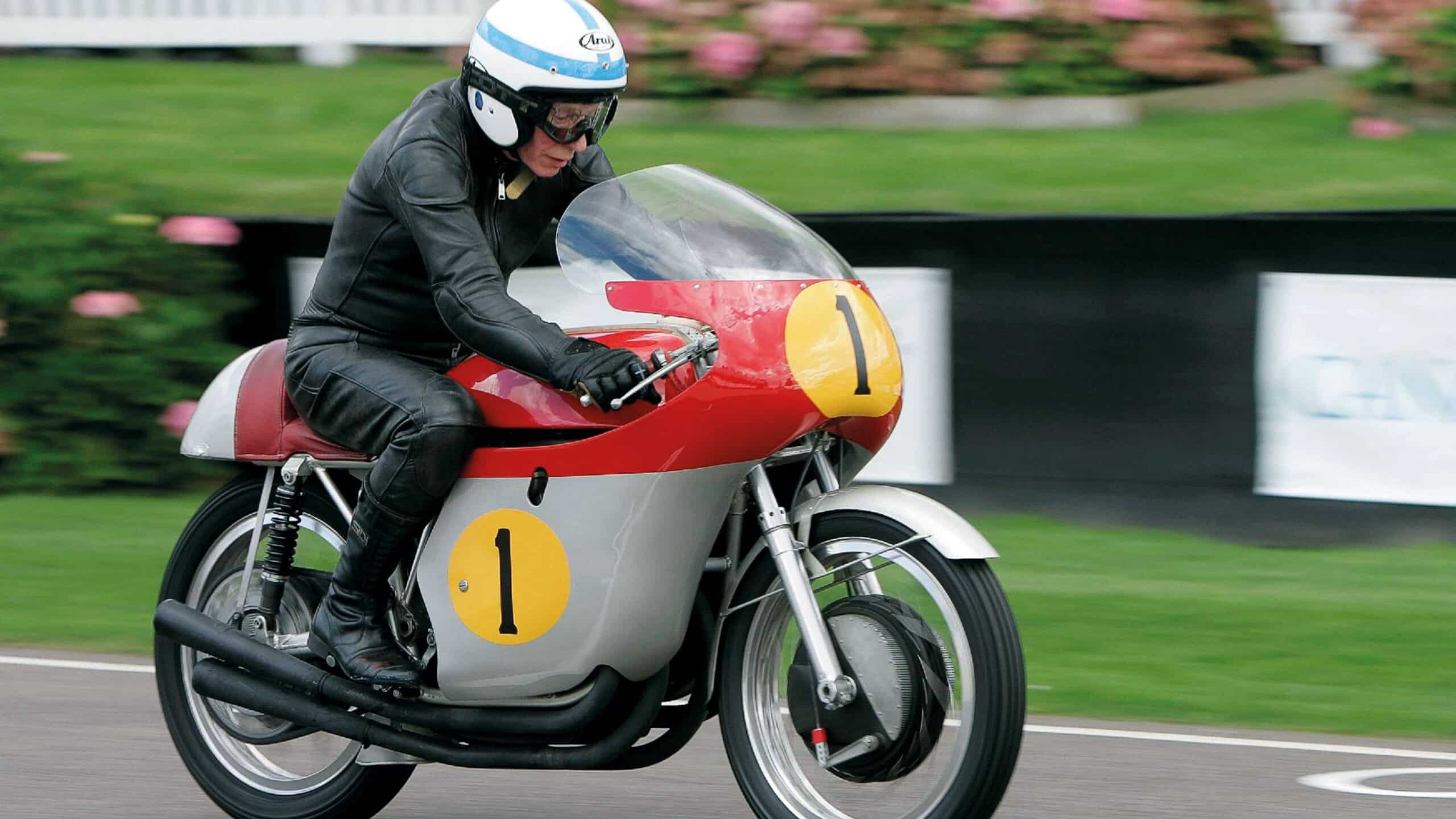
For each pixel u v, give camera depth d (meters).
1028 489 25.92
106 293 29.45
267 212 33.69
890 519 12.92
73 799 16.06
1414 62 36.06
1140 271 25.03
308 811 15.38
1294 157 34.06
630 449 13.05
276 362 15.34
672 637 13.30
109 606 23.56
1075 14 37.19
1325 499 24.47
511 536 13.61
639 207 13.59
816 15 37.19
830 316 12.82
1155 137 35.91
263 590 15.16
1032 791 16.02
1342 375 24.20
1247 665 20.27
